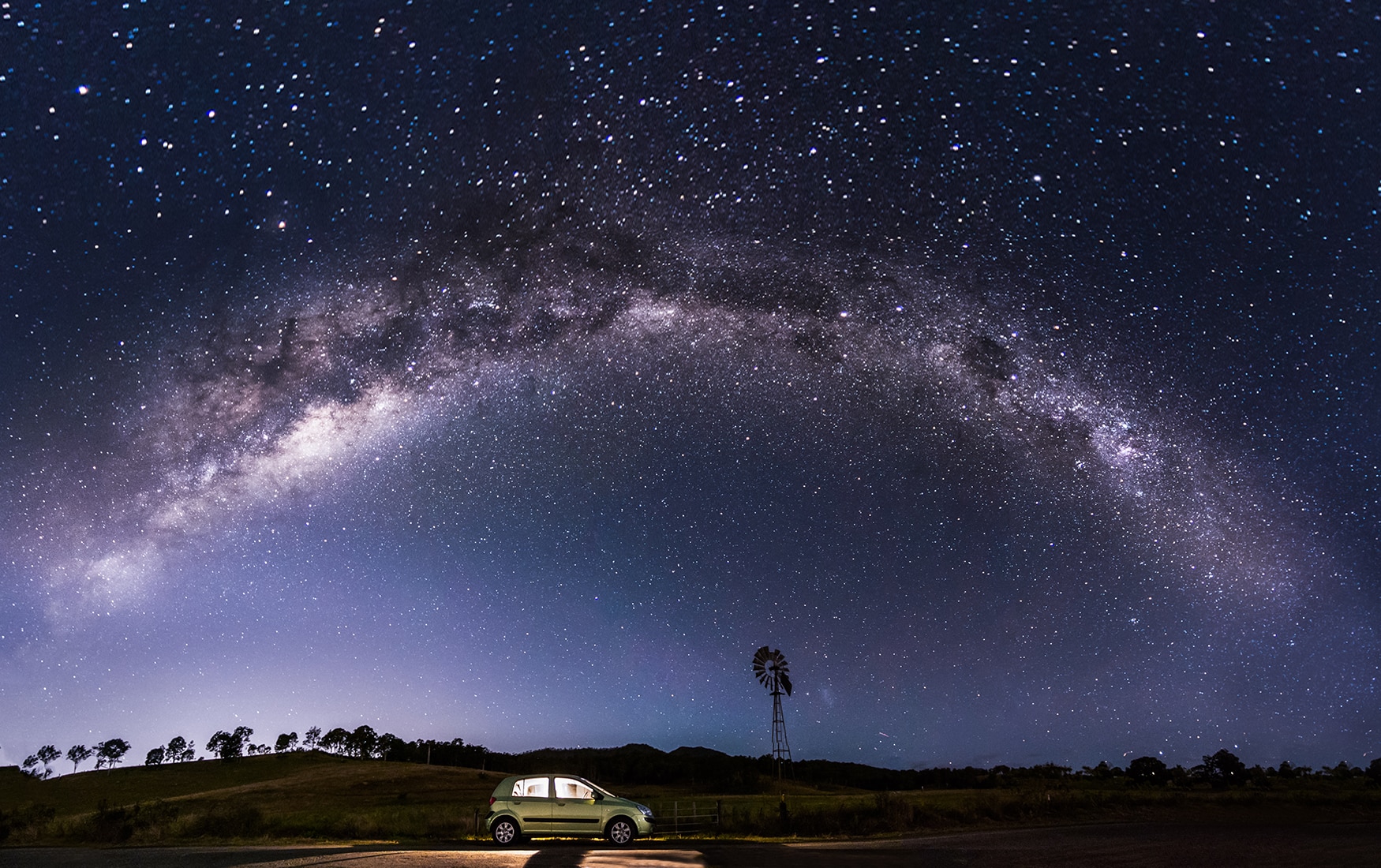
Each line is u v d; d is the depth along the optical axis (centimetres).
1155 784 5988
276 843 2530
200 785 7800
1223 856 2092
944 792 6003
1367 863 1928
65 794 7425
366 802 5981
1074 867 1891
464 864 1775
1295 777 6200
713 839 2597
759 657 6994
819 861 1942
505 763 9688
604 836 2273
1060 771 5647
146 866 1852
